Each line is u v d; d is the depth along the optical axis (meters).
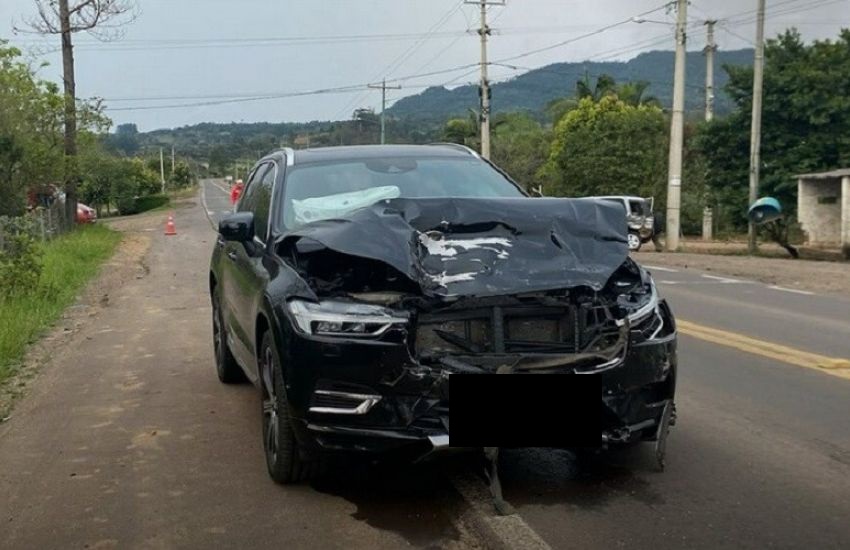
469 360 4.46
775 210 27.23
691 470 5.24
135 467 5.46
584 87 61.84
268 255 5.52
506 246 4.99
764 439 5.84
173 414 6.67
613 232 5.21
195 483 5.15
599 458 5.45
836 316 11.27
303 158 6.43
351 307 4.54
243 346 6.25
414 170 6.32
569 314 4.62
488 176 6.43
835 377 7.61
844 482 5.05
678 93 30.31
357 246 4.70
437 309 4.51
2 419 6.71
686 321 10.79
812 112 32.69
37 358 9.14
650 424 4.76
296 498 4.89
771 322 10.74
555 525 4.45
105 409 6.89
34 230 23.17
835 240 30.66
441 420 4.43
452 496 4.88
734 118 34.78
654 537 4.30
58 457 5.70
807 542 4.25
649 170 43.94
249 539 4.36
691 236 45.22
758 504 4.72
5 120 26.05
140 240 29.16
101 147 40.59
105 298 14.01
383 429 4.44
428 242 4.98
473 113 64.88
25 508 4.83
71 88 31.12
